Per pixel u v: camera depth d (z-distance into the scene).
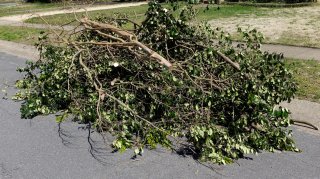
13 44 12.95
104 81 5.97
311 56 9.45
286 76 5.46
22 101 7.17
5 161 4.86
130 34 6.02
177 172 4.48
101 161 4.80
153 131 5.19
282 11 18.09
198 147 4.92
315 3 20.44
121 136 5.12
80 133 5.61
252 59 5.63
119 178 4.40
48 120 6.14
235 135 4.84
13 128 5.88
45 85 6.19
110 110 5.54
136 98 5.57
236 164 4.64
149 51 5.53
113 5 24.59
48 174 4.54
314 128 5.60
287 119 4.90
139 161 4.77
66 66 6.10
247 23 14.55
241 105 5.04
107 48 5.91
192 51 5.85
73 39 6.93
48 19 17.97
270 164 4.62
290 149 4.95
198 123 4.95
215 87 5.40
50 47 6.85
